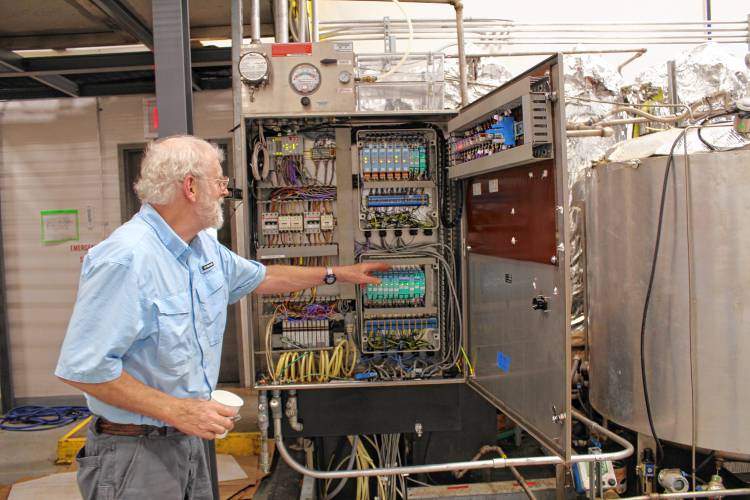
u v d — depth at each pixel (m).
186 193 1.43
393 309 2.39
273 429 2.32
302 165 2.43
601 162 2.23
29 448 3.60
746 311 1.81
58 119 4.17
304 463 2.76
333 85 2.20
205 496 1.68
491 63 3.09
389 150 2.38
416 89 2.45
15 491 2.95
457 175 2.15
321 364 2.29
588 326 2.46
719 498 2.05
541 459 1.81
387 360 2.41
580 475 2.20
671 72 3.03
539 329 1.65
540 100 1.52
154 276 1.39
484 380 2.12
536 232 1.65
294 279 2.09
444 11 3.74
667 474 1.97
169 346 1.41
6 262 4.21
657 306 1.96
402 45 3.55
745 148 1.82
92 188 4.20
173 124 1.90
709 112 2.10
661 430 1.98
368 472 1.94
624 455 1.78
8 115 4.17
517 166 1.77
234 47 2.46
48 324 4.23
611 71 3.05
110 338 1.29
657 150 1.99
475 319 2.22
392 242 2.48
